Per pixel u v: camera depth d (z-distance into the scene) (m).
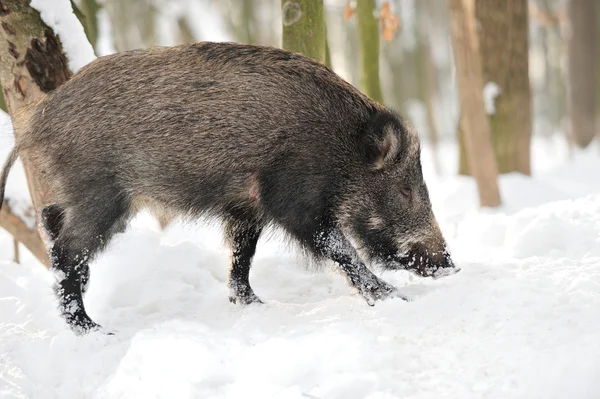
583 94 31.08
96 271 9.58
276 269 9.97
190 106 8.23
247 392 6.41
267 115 8.28
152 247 9.94
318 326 7.38
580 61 30.92
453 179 18.03
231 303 9.07
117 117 8.23
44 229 8.93
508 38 17.06
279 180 8.40
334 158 8.53
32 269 11.70
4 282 9.54
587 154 29.58
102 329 8.32
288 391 6.27
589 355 6.19
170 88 8.24
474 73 14.49
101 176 8.29
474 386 6.14
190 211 8.69
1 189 8.87
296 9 10.37
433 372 6.40
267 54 8.46
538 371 6.16
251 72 8.32
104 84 8.28
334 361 6.57
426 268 8.91
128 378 6.90
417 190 8.87
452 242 10.87
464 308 7.41
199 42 8.54
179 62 8.32
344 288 9.38
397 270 9.17
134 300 9.29
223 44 8.48
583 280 7.62
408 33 40.19
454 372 6.36
